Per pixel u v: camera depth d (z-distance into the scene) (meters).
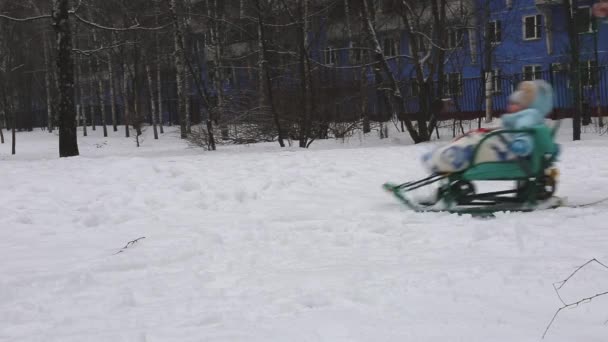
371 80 35.38
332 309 3.96
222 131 25.67
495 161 7.49
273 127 25.52
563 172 10.72
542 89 7.64
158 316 4.03
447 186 7.80
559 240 5.79
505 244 5.75
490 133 7.50
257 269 5.23
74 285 4.90
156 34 42.44
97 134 49.69
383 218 7.28
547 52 38.19
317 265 5.28
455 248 5.71
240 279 4.88
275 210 8.17
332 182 10.52
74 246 6.46
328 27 34.91
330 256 5.61
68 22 19.30
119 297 4.48
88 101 64.00
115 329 3.79
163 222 7.62
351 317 3.76
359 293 4.23
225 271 5.21
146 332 3.67
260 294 4.41
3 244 6.59
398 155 14.30
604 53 35.38
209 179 10.74
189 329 3.70
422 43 32.09
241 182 10.34
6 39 48.31
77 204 8.88
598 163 11.59
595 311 3.74
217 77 33.12
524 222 6.72
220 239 6.48
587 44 35.22
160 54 44.25
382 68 26.00
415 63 24.94
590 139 20.80
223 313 3.99
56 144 40.03
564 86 34.19
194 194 9.38
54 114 58.53
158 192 9.55
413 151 15.23
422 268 4.91
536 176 7.48
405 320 3.67
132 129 50.81
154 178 10.84
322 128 27.22
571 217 6.95
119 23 42.41
